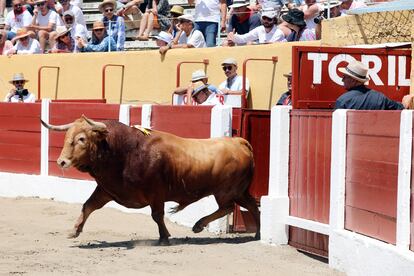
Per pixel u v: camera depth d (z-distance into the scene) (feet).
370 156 40.73
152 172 48.11
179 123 59.16
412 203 36.96
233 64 64.85
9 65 89.35
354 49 50.72
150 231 55.26
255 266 43.29
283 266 43.78
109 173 47.96
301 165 48.34
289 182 49.49
